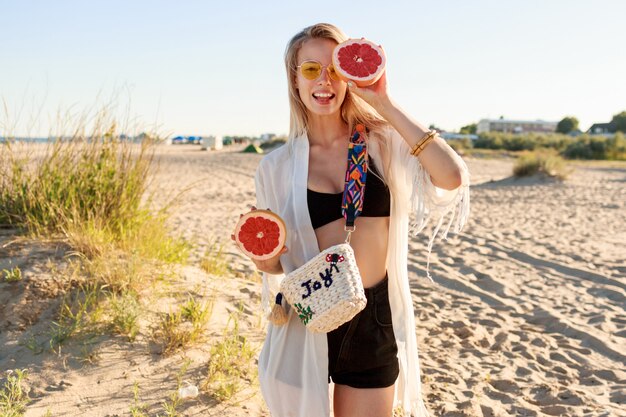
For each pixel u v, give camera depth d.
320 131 2.37
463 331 4.98
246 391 3.49
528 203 14.08
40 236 5.03
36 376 3.48
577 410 3.60
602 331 5.04
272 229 2.20
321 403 2.19
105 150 5.64
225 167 26.97
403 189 2.33
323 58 2.26
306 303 2.09
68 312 4.09
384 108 2.15
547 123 123.81
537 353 4.57
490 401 3.72
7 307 4.08
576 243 8.79
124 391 3.39
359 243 2.29
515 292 6.27
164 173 20.36
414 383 2.38
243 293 5.19
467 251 8.22
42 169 5.52
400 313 2.36
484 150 48.56
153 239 5.46
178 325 4.11
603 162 34.62
